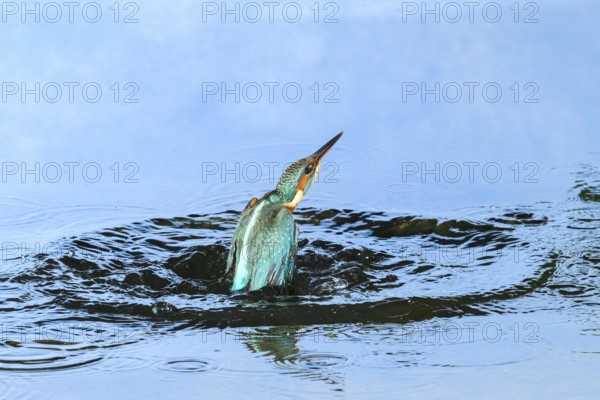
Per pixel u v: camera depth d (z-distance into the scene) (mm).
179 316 23859
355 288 25531
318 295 25156
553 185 32844
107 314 24000
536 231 29469
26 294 25016
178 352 21844
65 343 22297
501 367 21000
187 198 32031
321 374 20672
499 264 27156
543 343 22281
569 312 24172
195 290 25469
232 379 20422
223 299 24891
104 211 30875
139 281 25859
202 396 19641
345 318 23812
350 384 20172
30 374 20672
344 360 21438
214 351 21922
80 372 20797
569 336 22688
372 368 20969
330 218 30719
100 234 29062
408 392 19797
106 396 19641
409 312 24141
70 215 30500
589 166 34156
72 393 19797
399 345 22219
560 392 19797
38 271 26312
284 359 21438
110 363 21250
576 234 29188
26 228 29469
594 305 24578
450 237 29234
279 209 25781
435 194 32344
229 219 30625
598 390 19875
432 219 30266
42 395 19703
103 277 26141
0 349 21922
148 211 31000
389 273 26562
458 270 26781
